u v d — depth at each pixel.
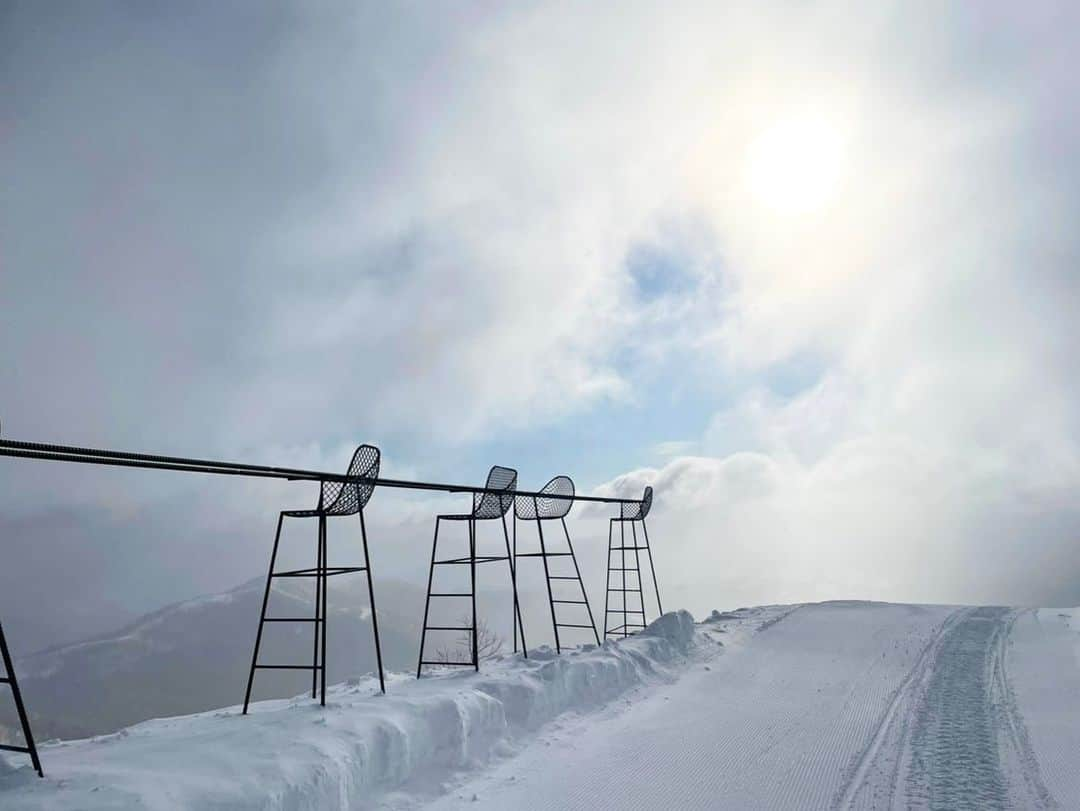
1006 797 5.09
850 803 5.12
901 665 9.32
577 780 5.77
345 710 5.70
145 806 3.69
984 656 9.55
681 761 6.17
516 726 7.01
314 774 4.55
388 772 5.31
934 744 6.29
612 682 8.63
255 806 4.08
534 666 8.63
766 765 5.98
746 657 10.31
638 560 13.85
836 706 7.66
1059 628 11.16
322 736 5.06
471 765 6.03
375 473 6.59
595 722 7.46
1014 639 10.54
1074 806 4.90
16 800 3.63
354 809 4.88
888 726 6.87
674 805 5.23
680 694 8.55
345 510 6.48
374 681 8.23
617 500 12.18
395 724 5.53
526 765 6.14
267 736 4.99
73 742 5.69
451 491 7.88
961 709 7.29
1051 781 5.35
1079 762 5.72
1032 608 13.27
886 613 13.14
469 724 6.27
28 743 4.04
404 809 5.15
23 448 3.87
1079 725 6.65
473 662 8.33
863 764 5.89
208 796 3.99
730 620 13.37
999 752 6.01
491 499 8.99
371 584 6.70
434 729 5.94
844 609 13.95
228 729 5.24
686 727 7.20
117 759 4.43
